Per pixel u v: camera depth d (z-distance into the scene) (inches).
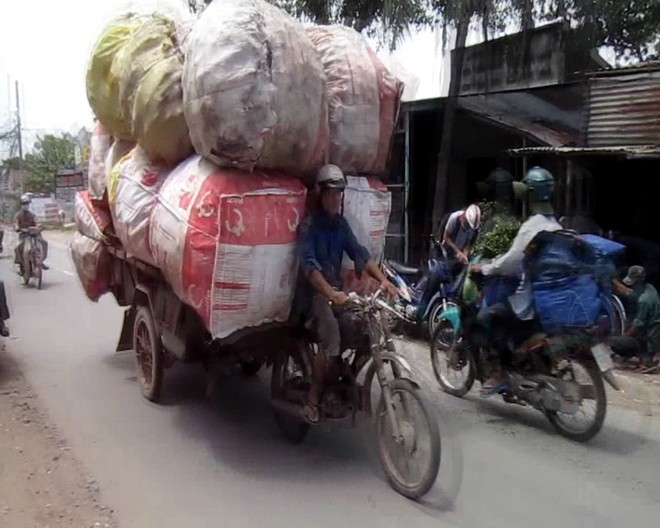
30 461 189.9
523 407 236.4
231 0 168.4
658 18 450.0
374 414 181.2
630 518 155.6
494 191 352.8
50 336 349.7
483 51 467.5
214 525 152.8
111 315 406.3
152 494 168.6
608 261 200.7
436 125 487.5
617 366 294.0
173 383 260.7
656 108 379.6
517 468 184.1
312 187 188.2
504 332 213.9
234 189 167.2
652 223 404.5
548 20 410.9
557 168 425.7
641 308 291.0
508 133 466.9
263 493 168.7
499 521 154.0
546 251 200.5
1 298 287.7
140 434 209.3
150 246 195.0
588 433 201.6
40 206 1464.1
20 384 264.1
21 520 156.4
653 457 192.2
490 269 209.8
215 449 196.9
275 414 207.2
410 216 496.1
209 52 162.2
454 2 370.6
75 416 226.2
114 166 225.5
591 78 406.3
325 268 178.2
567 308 197.0
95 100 225.5
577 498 165.8
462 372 252.2
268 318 178.5
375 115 190.4
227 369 248.7
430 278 289.3
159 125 185.3
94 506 162.4
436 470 158.1
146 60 195.0
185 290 173.5
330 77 187.6
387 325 172.4
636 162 407.2
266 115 162.6
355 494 167.6
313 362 182.5
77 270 285.6
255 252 169.0
